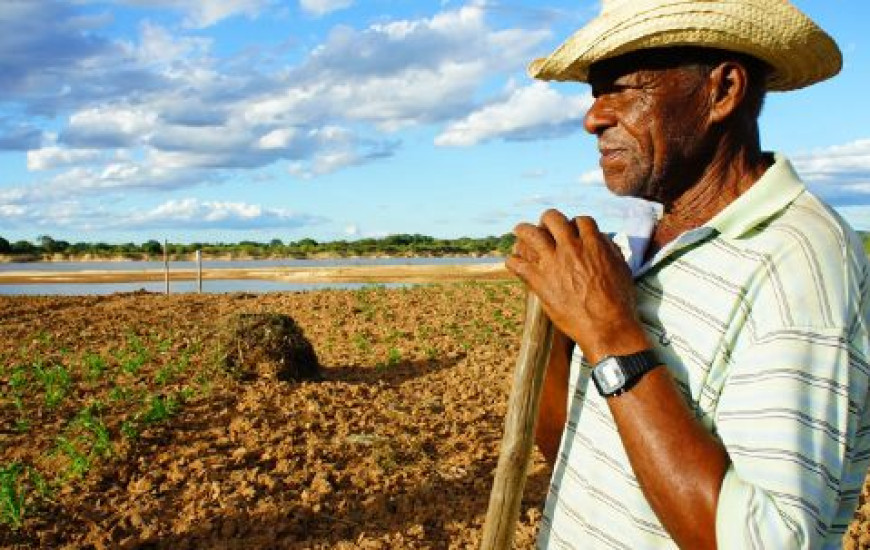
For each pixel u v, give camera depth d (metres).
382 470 6.50
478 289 20.30
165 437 7.14
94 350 12.27
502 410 8.77
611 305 1.52
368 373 11.07
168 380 9.45
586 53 1.66
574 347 1.87
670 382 1.47
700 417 1.53
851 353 1.42
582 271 1.55
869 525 5.24
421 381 10.46
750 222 1.54
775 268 1.49
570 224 1.62
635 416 1.44
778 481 1.33
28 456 6.75
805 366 1.39
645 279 1.65
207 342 12.06
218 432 7.33
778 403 1.37
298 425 7.61
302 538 5.39
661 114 1.63
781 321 1.43
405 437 7.39
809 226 1.50
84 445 6.80
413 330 14.60
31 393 8.88
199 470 6.36
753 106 1.67
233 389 8.91
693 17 1.54
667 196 1.72
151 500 5.87
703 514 1.37
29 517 5.54
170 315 16.62
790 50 1.58
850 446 1.42
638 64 1.64
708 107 1.63
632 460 1.45
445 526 5.55
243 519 5.57
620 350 1.49
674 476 1.39
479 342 13.32
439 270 41.72
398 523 5.60
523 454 1.85
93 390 9.04
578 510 1.72
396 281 34.66
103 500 5.89
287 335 9.73
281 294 20.12
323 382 9.66
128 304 18.31
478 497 6.07
